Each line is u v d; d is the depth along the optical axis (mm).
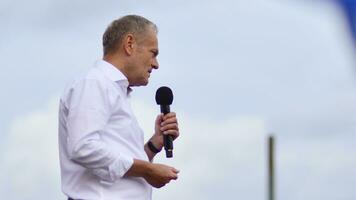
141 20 7531
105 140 7062
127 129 7227
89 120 6809
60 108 7363
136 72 7430
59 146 7434
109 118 7078
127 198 7188
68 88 7273
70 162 7262
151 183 7191
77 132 6789
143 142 7594
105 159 6793
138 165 6992
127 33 7398
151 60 7523
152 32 7539
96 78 7094
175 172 7168
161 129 8297
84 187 7145
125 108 7250
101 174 6918
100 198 7051
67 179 7273
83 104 6883
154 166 7078
